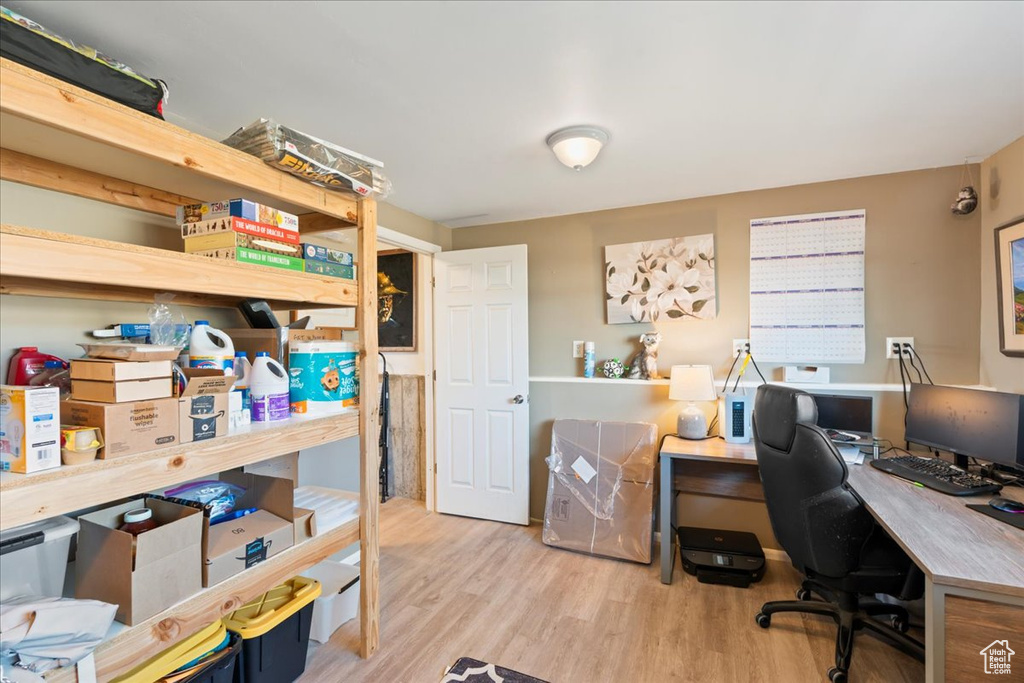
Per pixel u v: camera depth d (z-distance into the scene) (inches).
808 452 67.4
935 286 94.6
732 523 110.6
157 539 46.6
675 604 88.4
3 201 50.4
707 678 68.7
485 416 130.5
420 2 45.9
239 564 54.4
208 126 73.4
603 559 107.4
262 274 55.6
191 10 46.8
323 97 65.0
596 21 49.2
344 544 69.2
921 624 81.5
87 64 41.1
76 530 46.6
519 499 126.7
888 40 52.6
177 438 47.7
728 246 110.0
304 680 68.1
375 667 71.1
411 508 141.2
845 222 100.3
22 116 36.1
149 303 64.7
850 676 68.6
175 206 66.0
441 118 71.2
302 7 46.6
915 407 87.0
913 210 95.7
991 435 72.6
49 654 38.1
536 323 130.9
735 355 109.6
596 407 122.6
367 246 70.1
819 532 67.7
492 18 48.6
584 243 125.1
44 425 38.7
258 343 67.9
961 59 56.3
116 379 43.2
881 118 72.2
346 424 68.3
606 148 83.0
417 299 150.4
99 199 57.3
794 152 85.5
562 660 72.8
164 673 51.1
